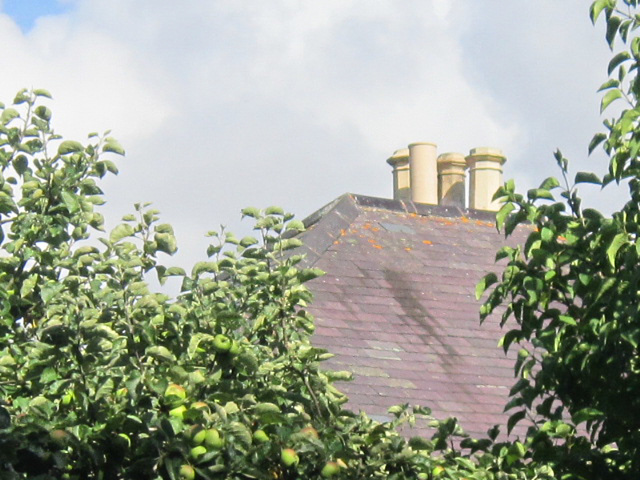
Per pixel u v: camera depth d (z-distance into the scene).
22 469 14.38
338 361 31.42
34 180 17.84
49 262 17.28
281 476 15.47
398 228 40.03
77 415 15.30
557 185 17.52
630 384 16.81
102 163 18.11
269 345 17.98
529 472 17.34
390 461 16.27
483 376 32.59
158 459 14.49
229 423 14.80
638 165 17.20
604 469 17.47
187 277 17.62
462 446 18.62
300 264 35.91
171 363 15.66
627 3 16.92
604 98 17.11
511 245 40.97
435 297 36.06
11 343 16.78
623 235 16.09
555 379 17.75
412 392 30.97
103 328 15.42
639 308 15.56
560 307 33.06
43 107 18.16
